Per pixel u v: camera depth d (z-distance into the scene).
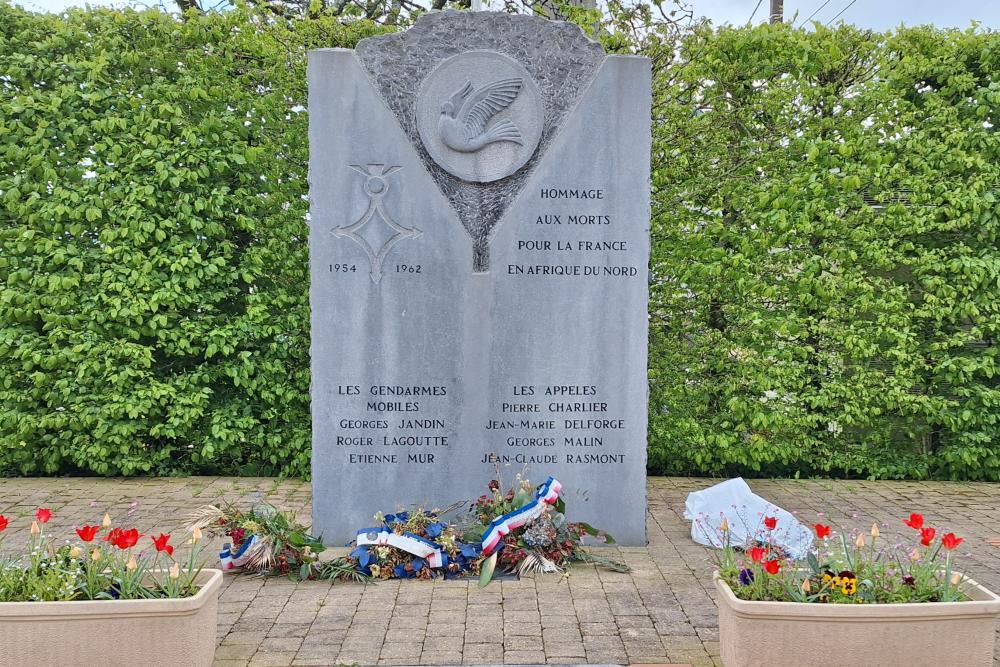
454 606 4.70
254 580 5.12
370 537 5.21
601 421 5.82
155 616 3.61
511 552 5.23
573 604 4.73
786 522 5.74
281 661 3.99
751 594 3.75
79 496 7.17
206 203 7.51
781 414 7.82
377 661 3.99
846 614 3.54
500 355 5.77
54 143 7.55
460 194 5.71
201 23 7.53
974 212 7.49
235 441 7.85
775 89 7.57
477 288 5.73
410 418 5.75
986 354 7.74
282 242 7.74
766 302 7.96
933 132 7.69
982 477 8.07
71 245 7.48
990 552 5.80
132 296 7.52
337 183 5.65
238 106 7.67
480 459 5.80
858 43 7.55
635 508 5.87
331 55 5.61
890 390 7.75
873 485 7.89
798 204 7.62
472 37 5.65
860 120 7.63
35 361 7.43
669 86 7.70
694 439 7.93
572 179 5.74
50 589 3.69
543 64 5.69
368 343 5.71
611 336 5.79
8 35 7.52
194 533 3.97
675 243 7.88
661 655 4.07
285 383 7.82
